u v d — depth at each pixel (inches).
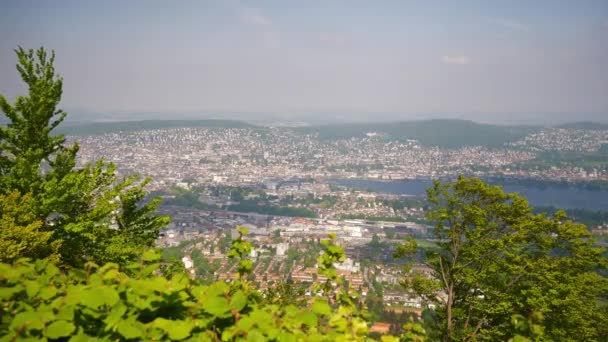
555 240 583.2
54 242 432.1
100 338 103.3
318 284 158.1
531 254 590.9
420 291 684.7
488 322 616.1
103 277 119.9
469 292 655.1
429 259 682.8
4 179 488.1
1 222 395.5
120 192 575.2
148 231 617.3
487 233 617.6
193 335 111.1
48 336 95.6
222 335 111.9
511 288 575.8
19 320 97.5
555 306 530.0
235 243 152.1
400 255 709.3
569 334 518.6
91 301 102.0
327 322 138.8
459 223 639.8
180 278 129.0
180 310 120.7
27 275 119.9
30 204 445.4
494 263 594.9
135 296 114.7
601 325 531.8
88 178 551.8
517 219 598.9
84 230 497.7
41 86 545.6
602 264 547.2
